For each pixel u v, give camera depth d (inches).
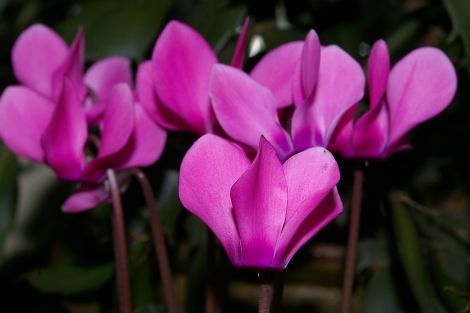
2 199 13.8
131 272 13.1
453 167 15.1
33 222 16.5
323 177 9.9
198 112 11.2
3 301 15.0
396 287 13.4
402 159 14.1
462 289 13.0
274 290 11.2
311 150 9.9
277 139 10.7
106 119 11.0
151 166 13.5
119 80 12.2
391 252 13.6
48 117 11.4
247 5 13.4
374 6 14.6
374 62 10.6
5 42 15.4
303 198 9.9
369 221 13.8
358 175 11.1
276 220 9.9
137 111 11.4
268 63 11.2
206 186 10.0
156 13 13.5
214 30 13.3
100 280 12.9
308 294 14.3
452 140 14.7
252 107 10.7
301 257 14.2
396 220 13.1
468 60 12.3
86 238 14.6
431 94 10.9
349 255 11.2
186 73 11.2
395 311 13.4
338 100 10.8
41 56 12.0
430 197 15.1
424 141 14.5
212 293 11.8
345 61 10.8
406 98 10.9
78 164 11.2
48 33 12.0
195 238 13.3
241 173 9.9
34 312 14.9
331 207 10.0
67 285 12.9
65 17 15.6
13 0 15.9
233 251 10.0
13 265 15.4
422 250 13.4
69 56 11.3
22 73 12.0
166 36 11.1
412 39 14.7
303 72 10.5
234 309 14.4
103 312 13.8
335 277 14.2
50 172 16.8
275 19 14.7
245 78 10.7
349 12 14.8
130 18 13.5
